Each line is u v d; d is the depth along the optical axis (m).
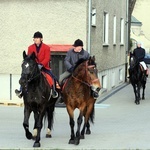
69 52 12.09
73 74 11.38
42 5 19.75
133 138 12.42
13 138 12.31
